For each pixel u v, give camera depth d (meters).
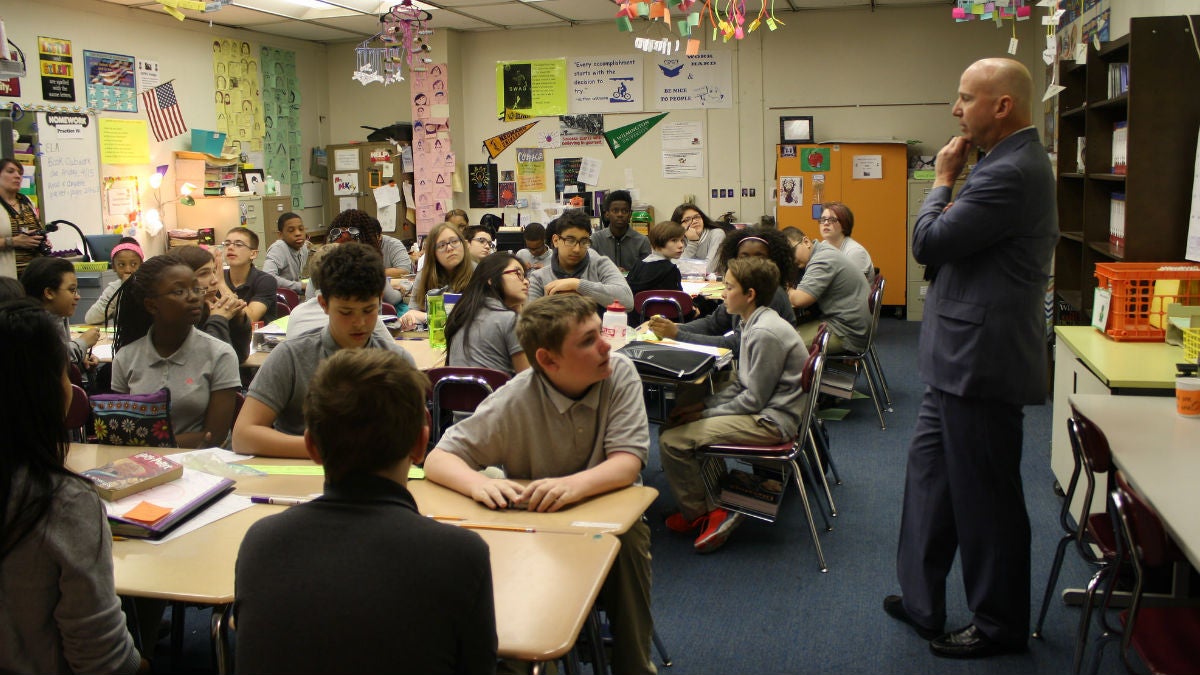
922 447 2.80
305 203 10.15
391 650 1.24
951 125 8.73
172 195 8.36
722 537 3.55
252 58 9.25
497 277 3.44
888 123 8.86
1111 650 2.74
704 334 4.55
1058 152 5.75
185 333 2.89
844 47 8.85
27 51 6.94
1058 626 2.91
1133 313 3.70
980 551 2.65
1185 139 4.14
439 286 4.80
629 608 2.12
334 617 1.25
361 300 2.53
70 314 3.79
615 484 2.10
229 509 2.07
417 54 6.96
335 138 10.49
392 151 9.80
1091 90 4.97
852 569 3.40
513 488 2.05
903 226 8.61
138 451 2.48
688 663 2.76
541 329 2.12
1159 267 3.79
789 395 3.46
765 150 9.17
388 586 1.26
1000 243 2.45
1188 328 3.33
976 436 2.55
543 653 1.45
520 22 9.12
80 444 2.59
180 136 8.41
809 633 2.93
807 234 8.75
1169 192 4.18
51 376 1.50
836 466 4.61
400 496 1.36
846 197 8.65
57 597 1.52
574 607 1.58
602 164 9.55
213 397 2.89
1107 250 4.71
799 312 5.28
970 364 2.49
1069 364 3.79
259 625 1.27
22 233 6.04
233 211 8.35
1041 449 4.79
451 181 9.70
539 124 9.66
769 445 3.42
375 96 10.24
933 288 2.62
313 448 1.38
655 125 9.37
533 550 1.80
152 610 2.29
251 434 2.46
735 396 3.58
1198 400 2.74
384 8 8.20
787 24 8.93
